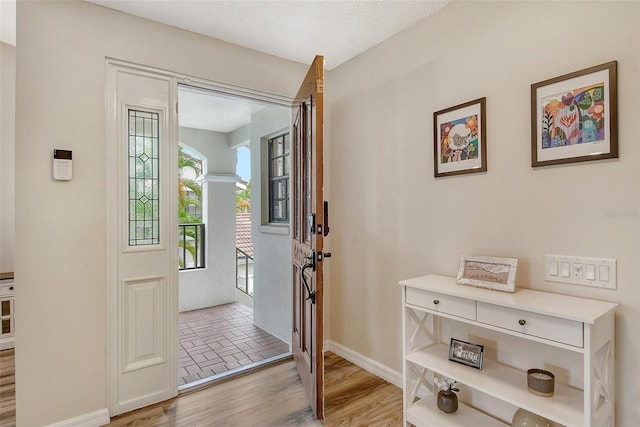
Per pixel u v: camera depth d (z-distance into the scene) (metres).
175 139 2.23
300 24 2.20
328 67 2.88
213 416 2.01
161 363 2.17
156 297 2.17
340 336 2.88
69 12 1.87
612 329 1.37
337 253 2.89
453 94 1.99
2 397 2.31
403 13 2.09
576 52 1.50
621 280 1.38
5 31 2.86
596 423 1.26
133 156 2.10
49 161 1.81
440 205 2.07
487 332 1.84
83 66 1.90
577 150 1.49
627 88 1.37
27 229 1.76
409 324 1.91
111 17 1.99
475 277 1.73
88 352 1.92
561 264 1.55
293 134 2.76
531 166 1.65
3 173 3.31
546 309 1.32
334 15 2.11
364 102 2.60
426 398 1.99
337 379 2.45
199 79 2.31
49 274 1.81
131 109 2.08
